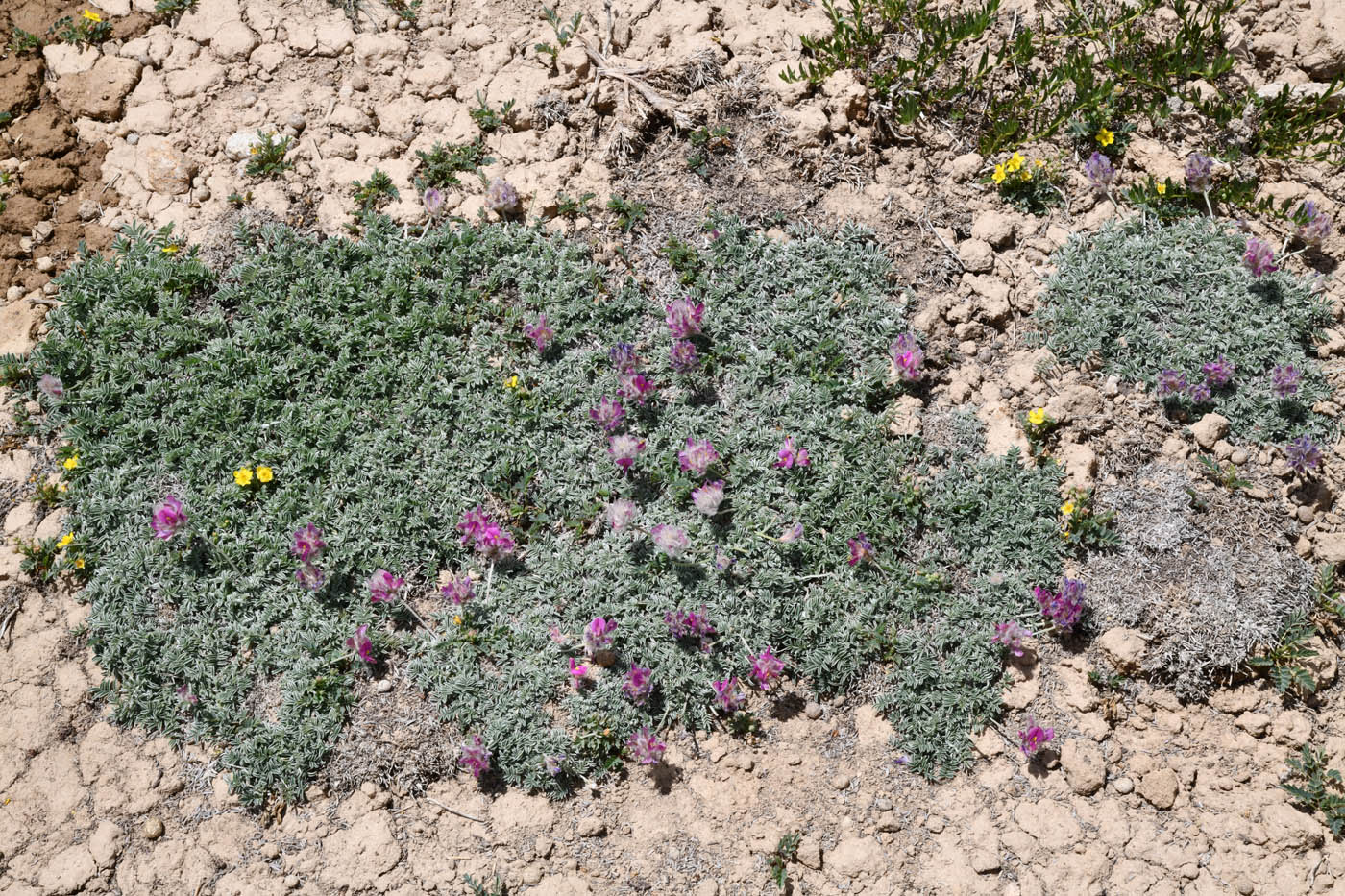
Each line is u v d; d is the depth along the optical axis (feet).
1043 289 4.74
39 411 4.61
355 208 4.79
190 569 4.46
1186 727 4.40
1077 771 4.34
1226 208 4.83
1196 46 4.91
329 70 4.93
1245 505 4.54
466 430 4.58
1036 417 4.54
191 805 4.33
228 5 4.98
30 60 4.92
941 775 4.35
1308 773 4.35
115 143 4.86
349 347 4.62
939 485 4.54
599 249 4.75
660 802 4.33
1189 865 4.28
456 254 4.70
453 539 4.50
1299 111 4.89
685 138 4.87
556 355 4.65
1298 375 4.55
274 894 4.28
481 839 4.31
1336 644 4.47
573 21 4.96
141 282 4.66
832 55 4.91
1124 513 4.52
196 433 4.56
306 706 4.36
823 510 4.51
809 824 4.32
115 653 4.40
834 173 4.84
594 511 4.50
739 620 4.42
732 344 4.66
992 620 4.44
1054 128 4.86
